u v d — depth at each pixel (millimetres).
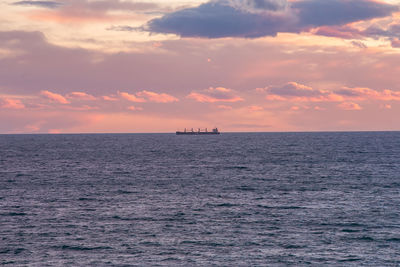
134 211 107562
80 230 90438
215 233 88062
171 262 72750
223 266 71125
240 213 104875
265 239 84125
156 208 110875
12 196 128875
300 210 107625
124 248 79438
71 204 116375
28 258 74562
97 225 94375
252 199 122812
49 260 73688
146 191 137750
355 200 119875
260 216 101750
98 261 73250
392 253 76500
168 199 123312
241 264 71812
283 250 78125
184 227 92625
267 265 71500
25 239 84500
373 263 72188
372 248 79000
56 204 116500
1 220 98750
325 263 72312
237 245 80750
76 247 79812
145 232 88938
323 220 97688
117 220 98750
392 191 134375
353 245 80500
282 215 102500
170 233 88125
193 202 118750
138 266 71125
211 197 126375
